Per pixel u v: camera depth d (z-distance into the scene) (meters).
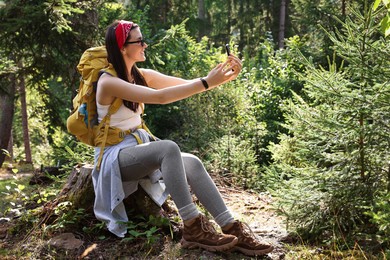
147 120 9.57
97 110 3.55
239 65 3.41
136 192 3.77
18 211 4.02
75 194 3.89
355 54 3.58
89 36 9.04
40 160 15.80
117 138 3.51
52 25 8.50
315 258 3.32
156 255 3.36
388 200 3.28
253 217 4.34
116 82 3.41
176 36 9.80
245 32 25.33
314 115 3.73
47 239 3.64
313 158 3.81
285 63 10.00
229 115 8.64
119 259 3.33
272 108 8.72
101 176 3.51
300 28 22.56
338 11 10.77
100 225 3.58
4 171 10.86
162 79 3.88
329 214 3.66
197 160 3.43
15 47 9.20
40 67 9.67
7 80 10.26
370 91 3.63
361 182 3.63
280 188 4.12
